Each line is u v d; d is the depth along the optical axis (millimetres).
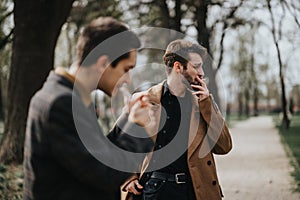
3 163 12023
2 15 15875
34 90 12258
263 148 20875
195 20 24047
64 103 2418
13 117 12320
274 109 81125
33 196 2500
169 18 21750
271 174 12812
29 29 12180
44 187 2477
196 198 3627
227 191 10297
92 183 2436
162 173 3643
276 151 19375
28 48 12219
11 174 10203
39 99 2473
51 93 2451
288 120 33406
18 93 12297
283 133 30094
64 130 2389
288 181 11555
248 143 23766
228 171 13578
